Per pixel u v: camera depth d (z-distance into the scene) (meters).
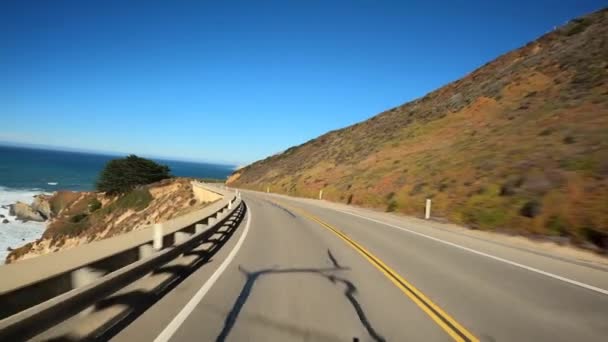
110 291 4.86
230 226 15.00
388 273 8.48
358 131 63.25
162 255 6.77
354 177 37.91
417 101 61.00
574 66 33.47
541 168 17.53
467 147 28.41
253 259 9.63
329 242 12.73
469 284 7.77
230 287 7.02
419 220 20.23
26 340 3.37
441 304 6.38
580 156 16.97
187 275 7.86
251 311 5.75
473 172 22.08
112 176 68.00
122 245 6.06
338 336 4.93
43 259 4.39
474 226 16.95
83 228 51.97
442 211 20.17
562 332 5.34
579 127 21.30
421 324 5.44
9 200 88.38
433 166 27.52
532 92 34.62
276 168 75.81
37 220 72.81
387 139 47.12
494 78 45.12
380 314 5.80
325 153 61.75
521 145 22.70
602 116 21.70
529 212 14.88
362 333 5.05
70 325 4.37
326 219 20.52
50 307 3.64
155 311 5.62
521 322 5.67
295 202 34.97
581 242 12.21
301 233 14.79
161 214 45.06
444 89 57.19
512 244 13.12
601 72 28.80
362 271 8.60
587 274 9.01
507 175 18.92
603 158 15.71
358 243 12.66
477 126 34.06
